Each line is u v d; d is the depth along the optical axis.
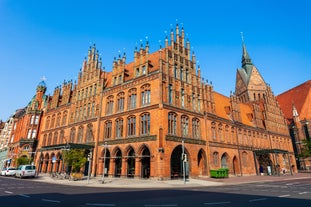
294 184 25.86
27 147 65.56
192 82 40.25
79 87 50.47
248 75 87.38
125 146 34.56
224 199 13.66
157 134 30.50
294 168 66.25
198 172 35.53
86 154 42.12
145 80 35.25
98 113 42.22
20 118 76.44
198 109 39.94
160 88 32.53
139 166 31.62
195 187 23.25
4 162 76.81
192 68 41.19
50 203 12.26
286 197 14.56
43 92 73.94
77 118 47.94
